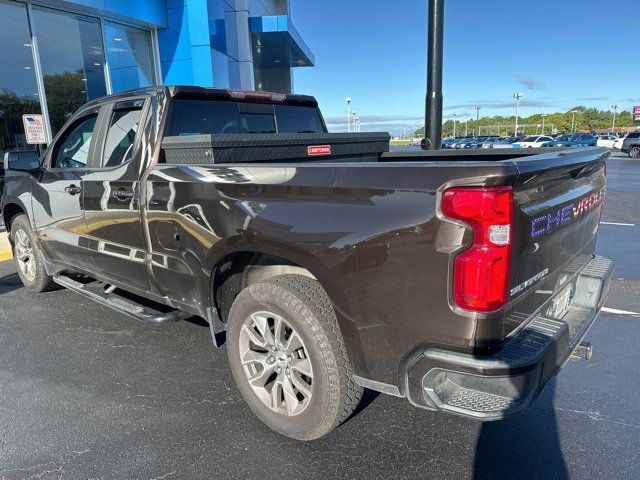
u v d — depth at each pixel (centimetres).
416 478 240
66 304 489
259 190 251
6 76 916
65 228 411
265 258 285
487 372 193
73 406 306
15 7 917
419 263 200
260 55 2192
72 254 417
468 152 409
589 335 396
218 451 262
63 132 418
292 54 2170
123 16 1085
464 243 190
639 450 256
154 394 320
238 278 302
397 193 204
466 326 194
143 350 384
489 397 202
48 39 982
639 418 283
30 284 516
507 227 192
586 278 293
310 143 351
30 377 344
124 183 333
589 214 296
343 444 266
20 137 950
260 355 275
